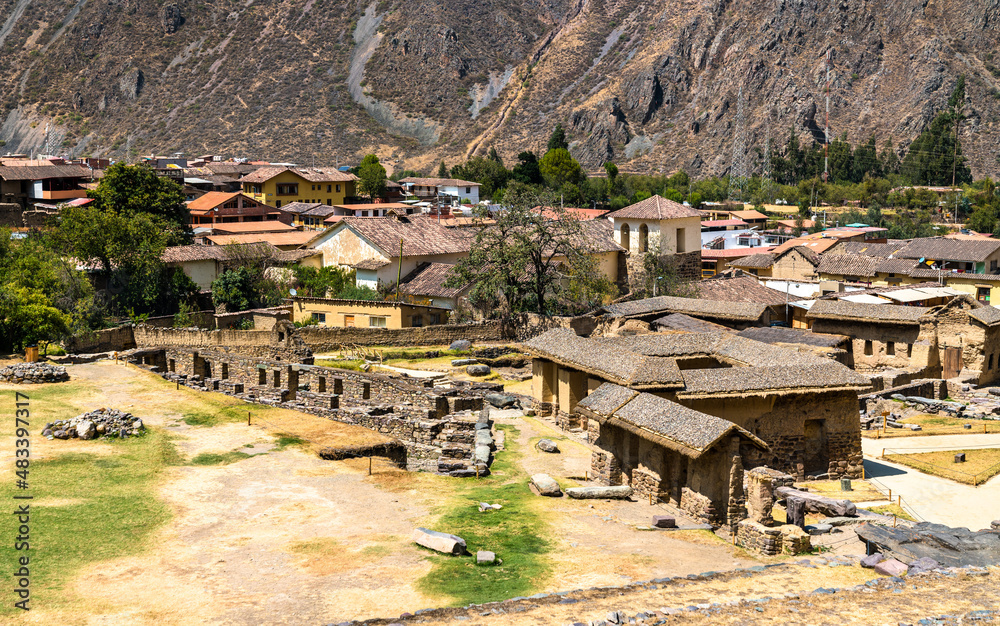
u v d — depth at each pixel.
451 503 38.41
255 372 60.88
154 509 36.03
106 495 37.34
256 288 109.62
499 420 56.44
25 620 26.36
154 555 31.59
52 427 45.69
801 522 37.38
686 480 39.28
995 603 28.55
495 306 93.19
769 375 46.75
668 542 34.97
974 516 43.25
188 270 111.50
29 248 97.00
